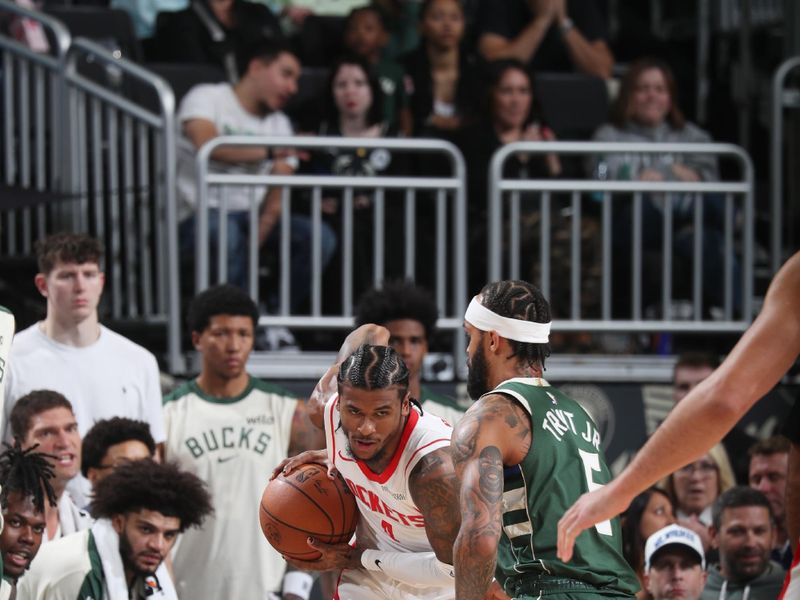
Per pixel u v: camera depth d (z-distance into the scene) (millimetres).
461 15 18578
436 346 17531
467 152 17672
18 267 17297
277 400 13953
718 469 15555
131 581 11594
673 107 18453
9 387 13031
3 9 16469
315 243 16094
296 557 9922
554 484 9062
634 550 14648
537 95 18141
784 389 16047
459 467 8820
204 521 12875
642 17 25844
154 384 13547
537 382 9445
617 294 17484
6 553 10664
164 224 16109
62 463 11984
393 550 9781
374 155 17234
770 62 22875
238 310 13680
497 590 9523
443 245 16172
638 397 16141
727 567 14078
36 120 16859
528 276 16969
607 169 17938
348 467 9445
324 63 20750
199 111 17344
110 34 19875
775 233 17578
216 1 20391
